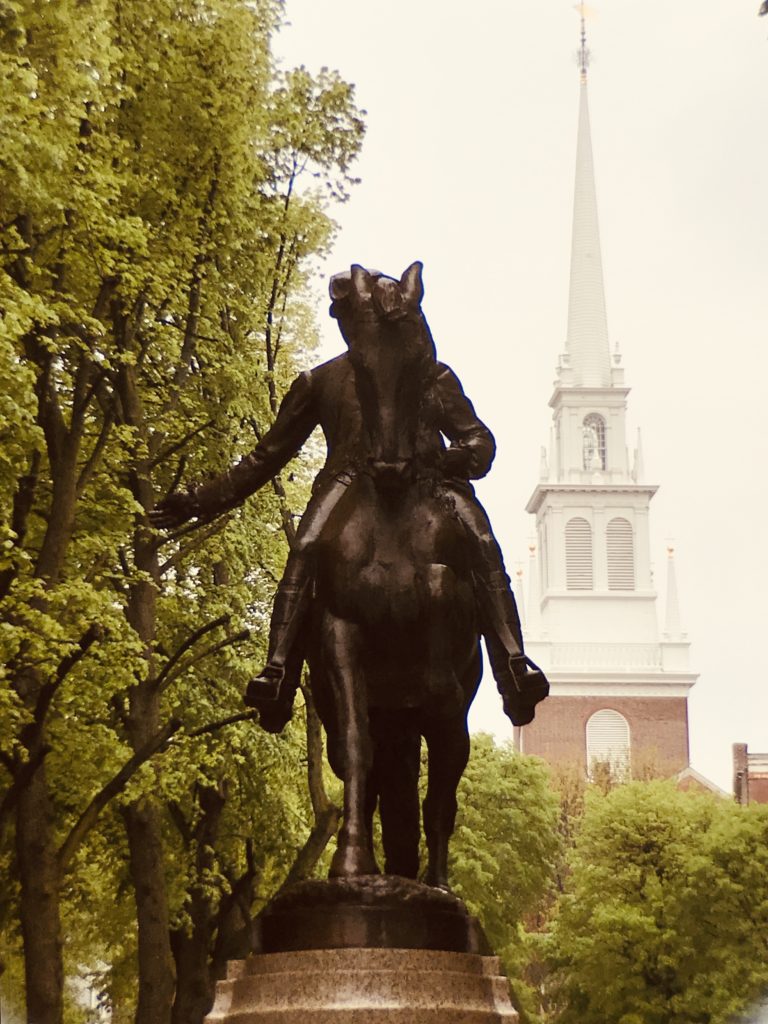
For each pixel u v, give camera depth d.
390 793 9.35
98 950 38.91
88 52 18.92
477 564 9.13
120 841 27.41
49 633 17.59
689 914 52.00
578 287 145.00
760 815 53.03
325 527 9.00
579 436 140.62
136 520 21.61
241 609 25.84
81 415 19.48
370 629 8.77
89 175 18.83
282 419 9.73
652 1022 51.88
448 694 8.76
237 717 21.42
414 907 8.12
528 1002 54.97
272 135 23.03
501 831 54.22
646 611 133.88
